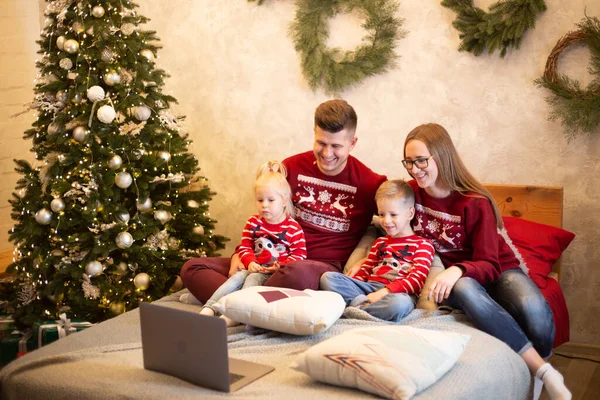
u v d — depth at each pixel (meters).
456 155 2.61
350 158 2.90
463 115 3.26
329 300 2.33
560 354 3.19
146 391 1.90
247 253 2.80
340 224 2.87
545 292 2.70
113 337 2.36
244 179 3.83
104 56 3.01
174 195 3.27
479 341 2.24
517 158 3.20
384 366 1.83
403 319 2.43
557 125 3.10
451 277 2.44
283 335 2.31
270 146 3.72
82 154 3.02
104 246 2.97
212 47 3.76
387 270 2.63
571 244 3.17
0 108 4.03
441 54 3.25
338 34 3.42
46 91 3.05
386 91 3.38
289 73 3.58
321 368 1.90
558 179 3.14
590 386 2.85
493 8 3.06
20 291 3.20
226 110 3.79
